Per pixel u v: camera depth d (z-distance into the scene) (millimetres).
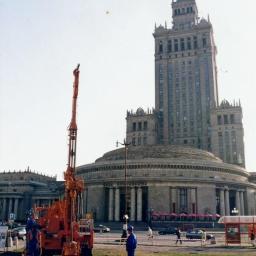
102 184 127750
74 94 35656
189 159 131375
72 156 34094
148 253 42406
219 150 186125
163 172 127188
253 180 161375
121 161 130625
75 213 36000
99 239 68500
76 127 34750
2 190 188125
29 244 31516
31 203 181125
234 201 135750
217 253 43938
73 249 29781
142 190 125312
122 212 124750
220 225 113625
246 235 83750
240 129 185000
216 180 127000
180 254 41688
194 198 122688
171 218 117500
